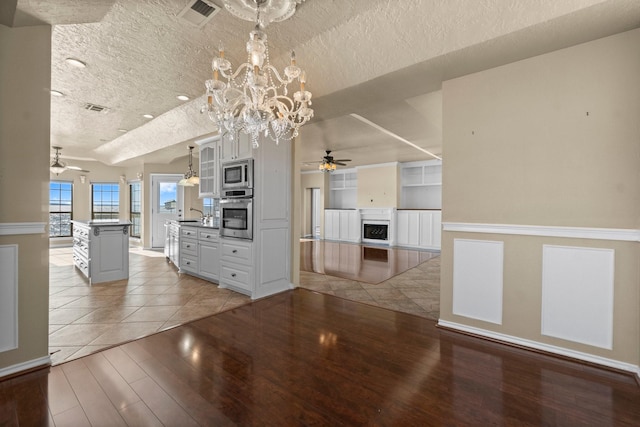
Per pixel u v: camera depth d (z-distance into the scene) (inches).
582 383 74.4
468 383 74.4
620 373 78.8
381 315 121.9
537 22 76.2
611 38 80.7
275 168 151.6
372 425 59.9
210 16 87.0
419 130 191.8
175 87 136.5
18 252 78.5
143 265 223.1
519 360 86.0
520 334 95.1
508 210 96.7
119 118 184.4
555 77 88.5
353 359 86.3
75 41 100.0
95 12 82.7
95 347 93.0
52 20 81.5
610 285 81.7
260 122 92.6
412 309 129.4
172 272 200.2
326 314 122.8
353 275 193.2
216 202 209.3
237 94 134.1
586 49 84.0
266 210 147.3
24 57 79.0
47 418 61.4
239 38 98.3
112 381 74.6
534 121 92.0
